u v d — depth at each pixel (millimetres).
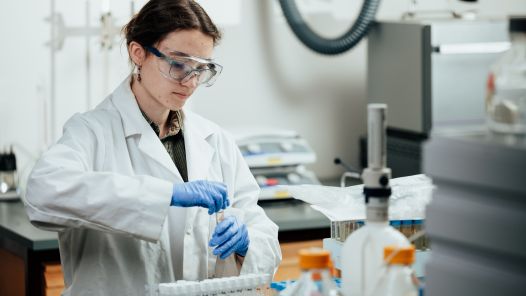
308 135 4129
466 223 1219
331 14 4102
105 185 2078
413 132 3648
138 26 2207
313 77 4102
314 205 1881
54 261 3002
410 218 1806
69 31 3631
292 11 3857
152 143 2297
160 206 2078
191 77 2184
